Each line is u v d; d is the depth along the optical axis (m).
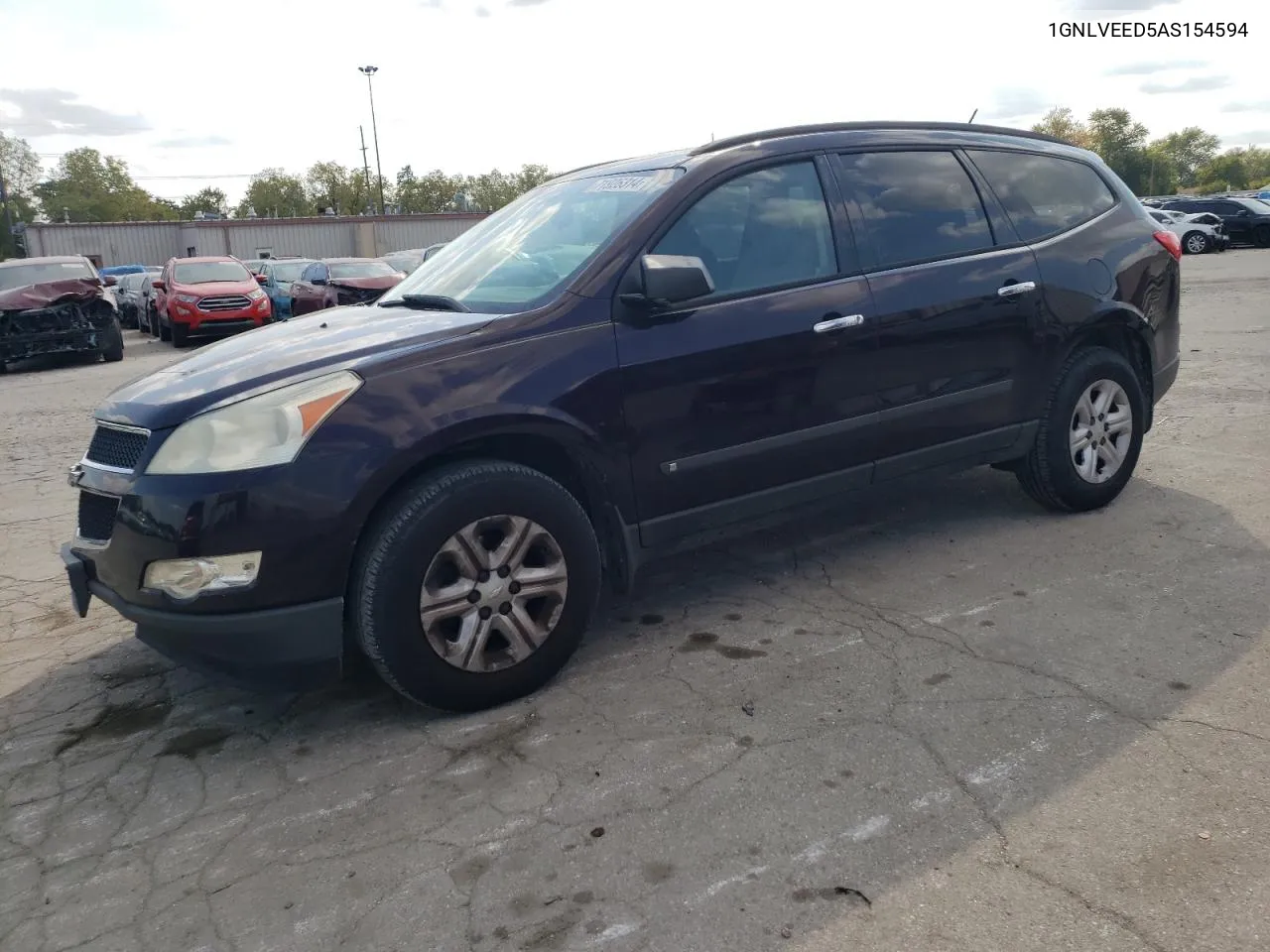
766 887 2.25
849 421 3.82
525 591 3.16
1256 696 2.95
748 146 3.81
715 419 3.49
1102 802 2.48
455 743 3.00
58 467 7.64
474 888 2.33
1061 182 4.71
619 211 3.62
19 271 16.30
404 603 2.94
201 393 2.98
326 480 2.83
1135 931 2.04
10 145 100.62
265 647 2.87
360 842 2.54
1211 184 118.44
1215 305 13.44
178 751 3.11
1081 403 4.54
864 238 3.92
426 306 3.70
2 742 3.24
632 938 2.12
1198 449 5.74
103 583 3.08
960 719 2.93
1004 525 4.64
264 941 2.20
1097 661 3.23
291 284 20.81
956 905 2.15
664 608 3.95
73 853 2.60
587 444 3.23
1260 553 4.06
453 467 3.06
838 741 2.85
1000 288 4.19
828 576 4.16
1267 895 2.12
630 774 2.75
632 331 3.34
